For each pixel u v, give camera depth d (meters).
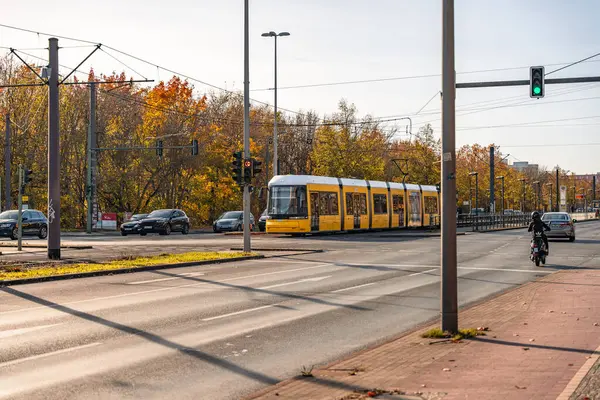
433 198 61.53
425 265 23.92
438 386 7.20
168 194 68.06
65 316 13.00
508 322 11.57
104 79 65.38
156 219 50.06
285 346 10.29
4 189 58.41
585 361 8.23
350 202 47.75
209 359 9.37
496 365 8.16
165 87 66.88
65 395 7.47
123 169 61.94
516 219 68.25
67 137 60.66
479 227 58.00
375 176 74.94
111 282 18.84
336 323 12.34
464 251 31.19
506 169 112.12
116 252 29.72
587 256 28.23
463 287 17.83
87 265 22.31
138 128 64.75
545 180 156.12
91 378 8.26
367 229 49.84
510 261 25.84
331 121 75.00
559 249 32.62
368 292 16.73
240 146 72.38
